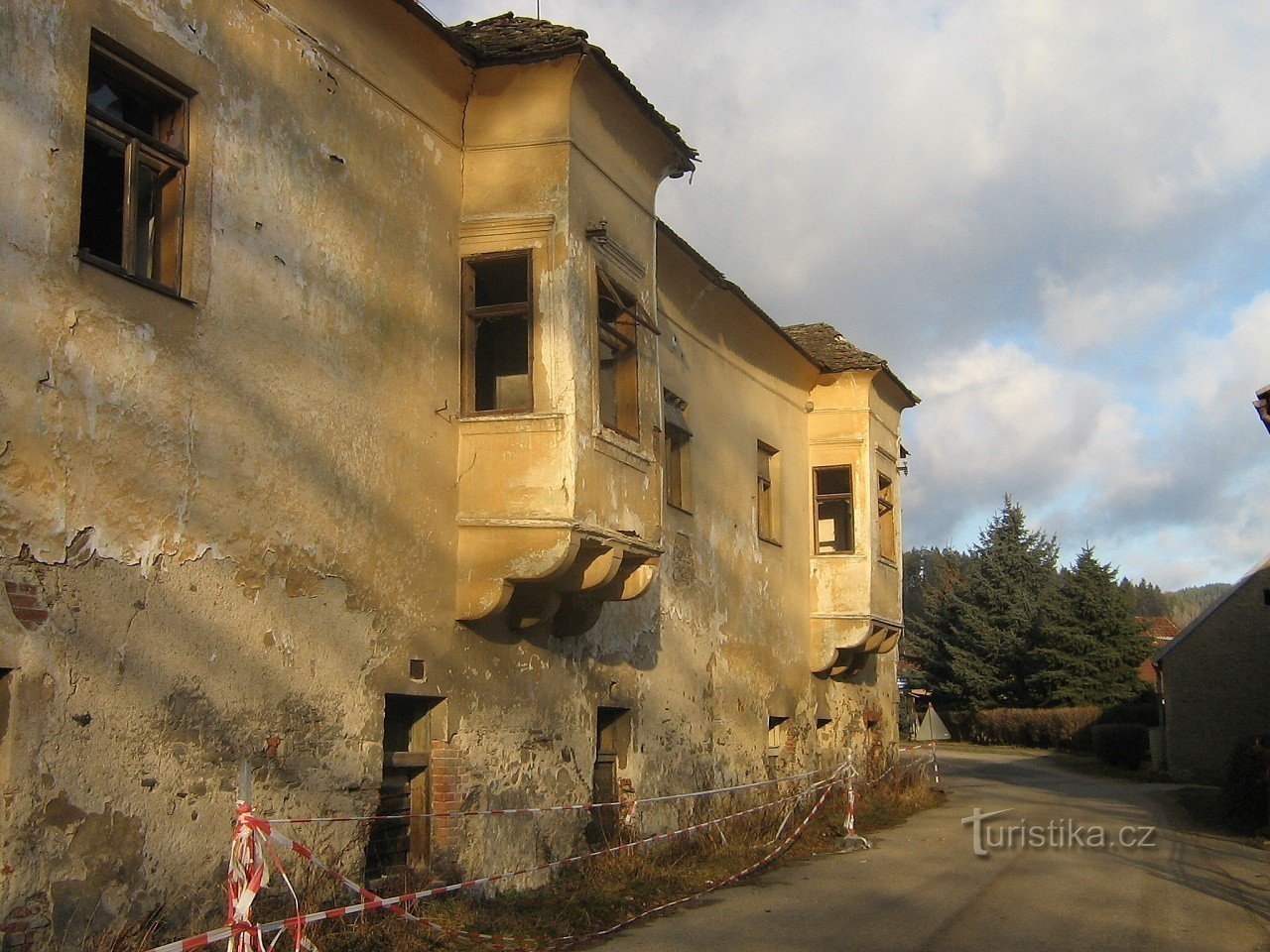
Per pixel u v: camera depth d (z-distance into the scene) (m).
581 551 10.49
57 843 6.32
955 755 44.09
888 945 8.89
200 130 7.71
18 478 6.24
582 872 11.52
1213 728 30.95
